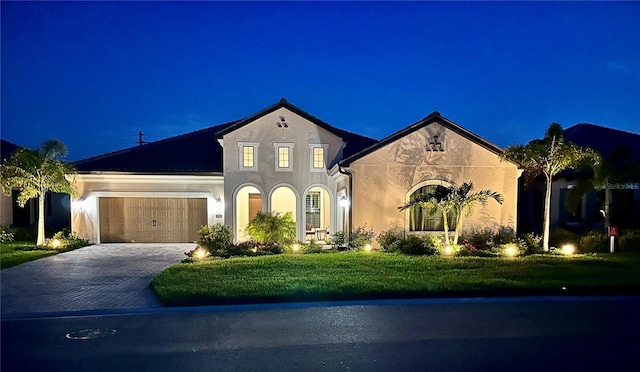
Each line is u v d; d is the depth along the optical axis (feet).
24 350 20.42
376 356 19.53
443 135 53.11
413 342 21.22
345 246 52.29
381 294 29.17
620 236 52.65
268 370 18.12
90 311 26.13
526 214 65.00
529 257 44.50
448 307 27.07
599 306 27.40
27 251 51.65
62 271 39.88
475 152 53.16
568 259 42.96
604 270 36.86
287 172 60.90
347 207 53.57
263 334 22.35
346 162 52.16
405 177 52.80
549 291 30.30
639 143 70.13
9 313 25.75
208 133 78.89
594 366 18.62
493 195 48.83
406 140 52.90
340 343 21.09
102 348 20.61
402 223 52.80
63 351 20.25
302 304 27.32
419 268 37.73
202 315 25.40
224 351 20.16
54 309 26.66
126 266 42.88
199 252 45.70
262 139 60.70
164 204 64.08
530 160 49.60
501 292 30.07
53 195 74.18
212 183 63.36
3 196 67.51
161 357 19.51
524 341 21.43
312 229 65.16
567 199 54.19
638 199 62.03
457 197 47.96
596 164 49.08
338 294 28.89
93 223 62.28
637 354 19.95
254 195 67.92
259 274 35.24
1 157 76.07
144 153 69.87
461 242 51.03
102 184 62.23
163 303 27.40
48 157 54.75
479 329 23.13
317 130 61.31
